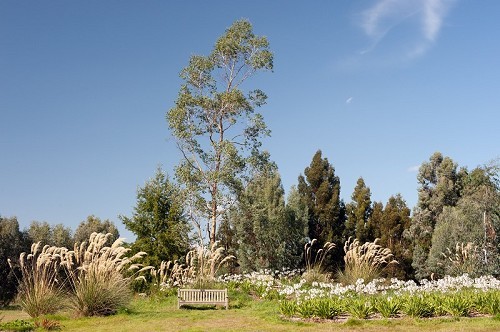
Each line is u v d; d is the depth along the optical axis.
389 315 12.95
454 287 17.28
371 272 20.09
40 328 12.41
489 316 12.74
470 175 32.25
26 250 31.75
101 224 45.62
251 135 31.66
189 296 16.78
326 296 15.73
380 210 36.69
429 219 37.75
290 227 30.64
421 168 41.19
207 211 29.61
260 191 31.00
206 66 31.06
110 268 15.29
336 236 33.91
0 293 28.02
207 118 31.44
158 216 24.42
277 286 20.69
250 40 31.80
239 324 12.78
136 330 12.00
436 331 10.70
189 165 30.41
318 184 36.16
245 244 29.77
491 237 23.77
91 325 13.03
